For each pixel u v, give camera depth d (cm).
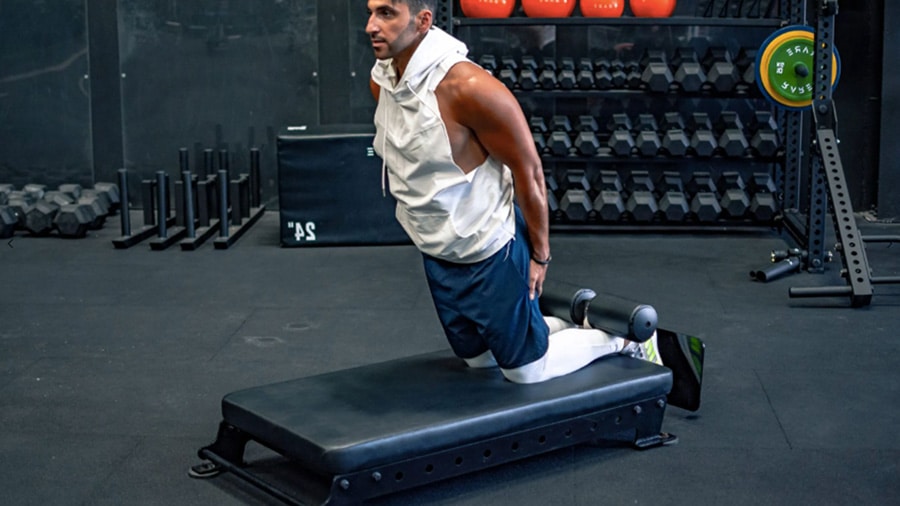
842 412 324
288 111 649
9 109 657
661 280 486
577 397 278
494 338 277
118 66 650
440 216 267
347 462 244
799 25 537
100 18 645
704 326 414
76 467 288
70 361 377
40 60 651
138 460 293
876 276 451
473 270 274
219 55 645
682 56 581
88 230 603
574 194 577
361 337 405
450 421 259
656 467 285
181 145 657
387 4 248
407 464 255
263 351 389
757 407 328
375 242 559
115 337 405
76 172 662
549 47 613
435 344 396
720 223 587
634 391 289
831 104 471
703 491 271
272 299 458
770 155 575
